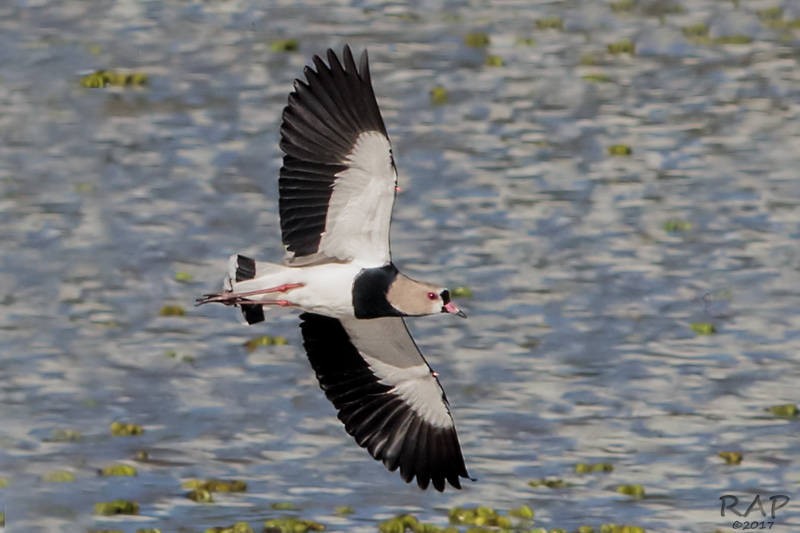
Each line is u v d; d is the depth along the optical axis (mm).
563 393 17641
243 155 24734
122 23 31031
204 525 14844
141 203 22844
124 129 25734
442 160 24656
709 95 28000
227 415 17078
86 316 19406
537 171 24359
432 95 27500
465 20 31859
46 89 27469
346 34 30781
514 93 27828
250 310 12156
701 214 22875
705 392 17703
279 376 17953
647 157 25078
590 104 27438
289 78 28297
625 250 21578
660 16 32469
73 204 22781
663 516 15086
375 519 14992
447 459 12406
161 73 28375
